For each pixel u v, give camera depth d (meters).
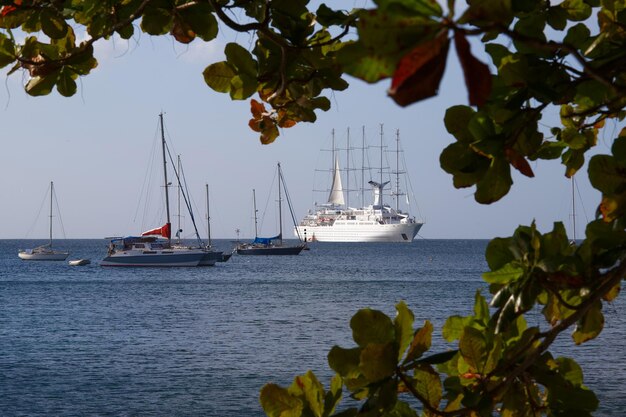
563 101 3.95
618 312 103.94
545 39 3.97
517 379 3.94
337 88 4.67
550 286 3.68
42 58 4.32
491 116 3.67
